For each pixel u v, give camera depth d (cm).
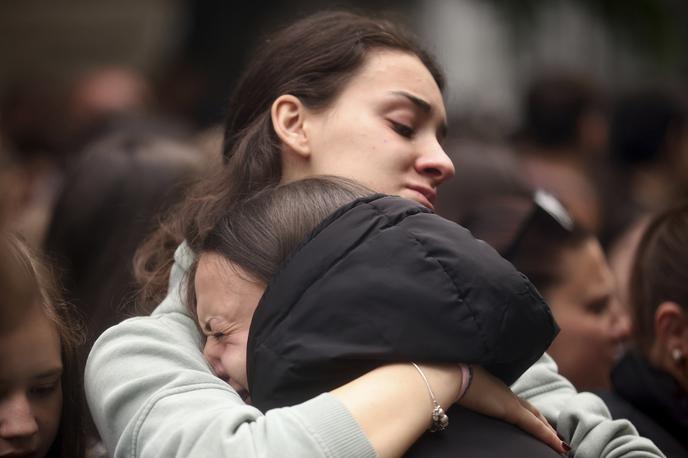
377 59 557
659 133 1262
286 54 568
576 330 680
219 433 441
